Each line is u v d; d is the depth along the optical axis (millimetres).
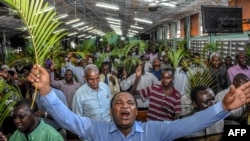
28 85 4844
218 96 3455
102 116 3641
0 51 17609
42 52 1718
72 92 5082
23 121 2316
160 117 3684
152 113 3723
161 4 14039
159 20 23438
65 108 1831
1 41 18328
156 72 7059
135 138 1898
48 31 1721
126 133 1902
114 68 7289
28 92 4680
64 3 14688
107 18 24938
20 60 8383
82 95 3619
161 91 3701
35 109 2381
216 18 8172
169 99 3660
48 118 3404
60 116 1800
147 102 4594
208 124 1694
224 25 8102
